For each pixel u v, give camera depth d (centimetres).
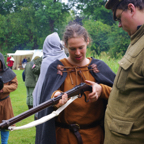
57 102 172
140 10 153
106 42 2117
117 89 161
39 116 206
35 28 3709
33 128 476
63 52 330
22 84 1117
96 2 3019
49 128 191
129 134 152
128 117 153
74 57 193
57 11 3528
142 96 149
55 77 202
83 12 3177
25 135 433
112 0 161
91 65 207
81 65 205
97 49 2039
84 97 196
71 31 185
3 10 4050
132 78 150
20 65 2700
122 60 160
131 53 154
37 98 308
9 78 356
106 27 2223
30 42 3866
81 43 186
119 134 156
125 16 156
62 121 197
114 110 163
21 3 4038
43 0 3725
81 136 195
